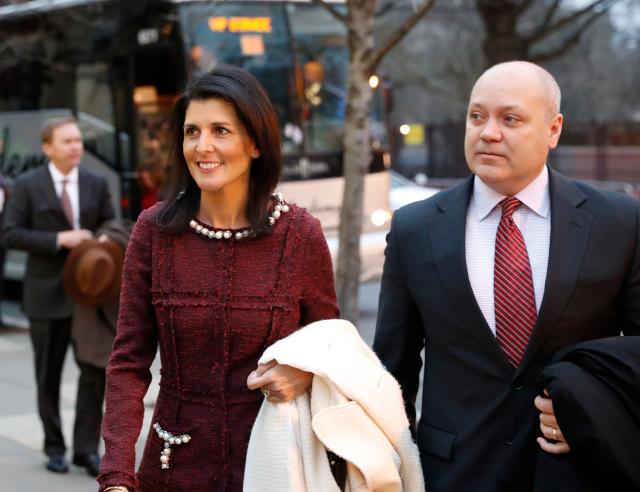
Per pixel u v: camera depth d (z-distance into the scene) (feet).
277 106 38.65
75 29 40.22
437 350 9.98
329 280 10.04
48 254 20.62
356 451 9.03
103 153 39.04
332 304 10.08
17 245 20.67
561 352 9.16
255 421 9.33
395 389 9.34
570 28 77.00
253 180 9.77
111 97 38.68
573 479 8.81
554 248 9.50
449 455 9.72
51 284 20.67
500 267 9.68
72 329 19.92
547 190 9.80
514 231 9.73
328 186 39.19
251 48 38.29
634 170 100.99
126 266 9.92
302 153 38.83
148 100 37.68
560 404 8.66
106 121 38.93
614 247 9.52
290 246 9.75
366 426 9.10
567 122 105.70
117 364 9.79
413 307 10.27
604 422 8.56
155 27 37.19
